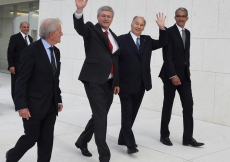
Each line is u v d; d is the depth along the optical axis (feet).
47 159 12.02
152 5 25.50
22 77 11.05
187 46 16.69
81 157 15.10
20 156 11.71
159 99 25.39
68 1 31.99
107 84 14.03
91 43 13.80
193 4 23.22
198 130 20.62
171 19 24.48
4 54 50.08
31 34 45.03
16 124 20.48
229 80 21.83
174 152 16.24
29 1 44.62
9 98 29.58
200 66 22.99
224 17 21.89
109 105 14.40
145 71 15.65
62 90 32.99
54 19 11.55
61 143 17.02
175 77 16.14
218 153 16.31
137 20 15.65
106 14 13.94
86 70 13.80
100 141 13.24
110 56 13.94
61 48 32.94
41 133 11.84
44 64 11.20
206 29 22.68
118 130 19.85
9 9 48.96
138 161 14.88
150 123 21.90
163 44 15.88
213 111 22.52
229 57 21.77
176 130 20.26
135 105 16.10
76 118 22.62
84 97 31.01
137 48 15.62
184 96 16.83
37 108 11.20
